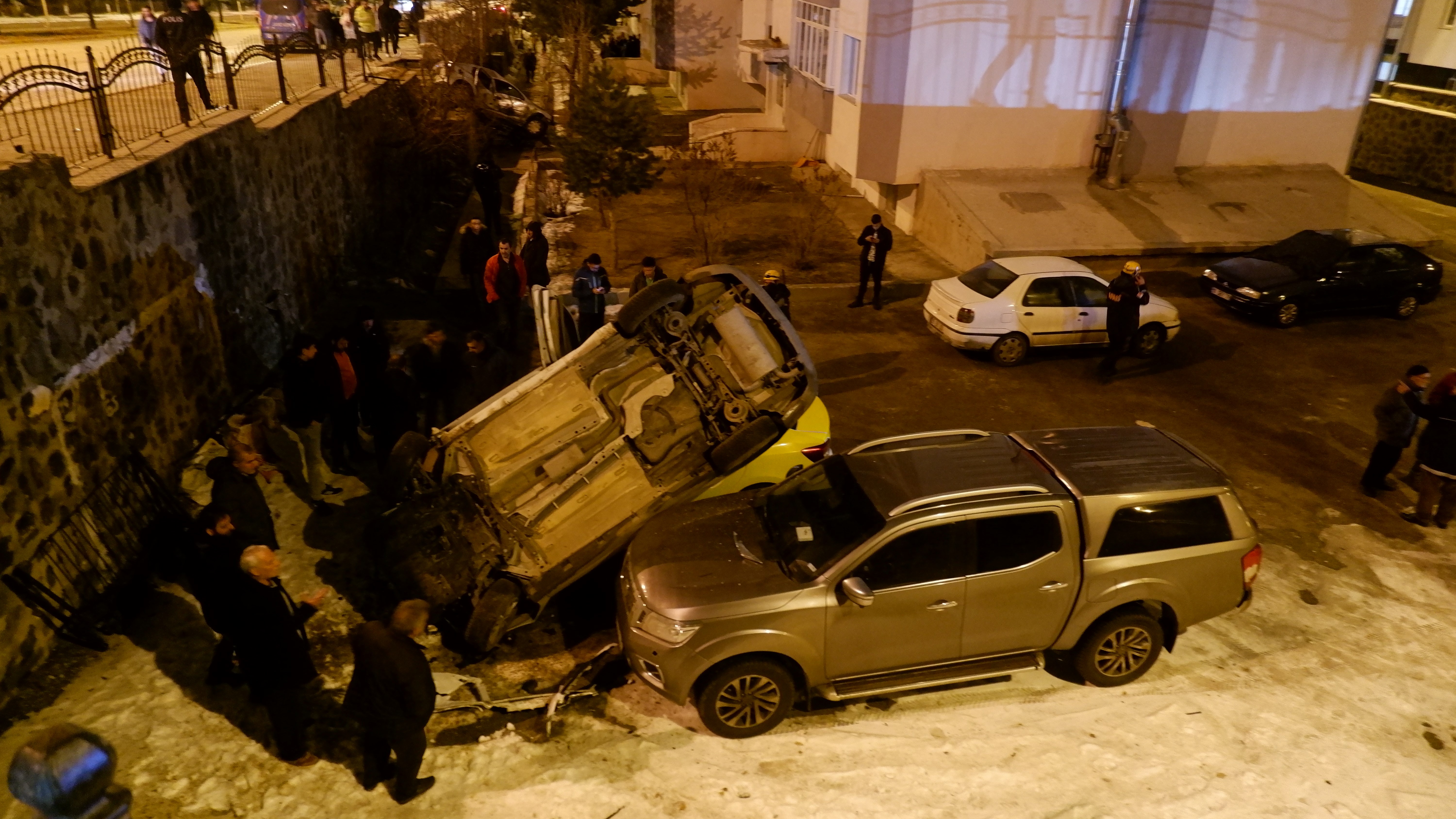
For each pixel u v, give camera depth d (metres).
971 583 5.84
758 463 7.64
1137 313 11.62
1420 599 7.63
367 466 9.00
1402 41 28.06
